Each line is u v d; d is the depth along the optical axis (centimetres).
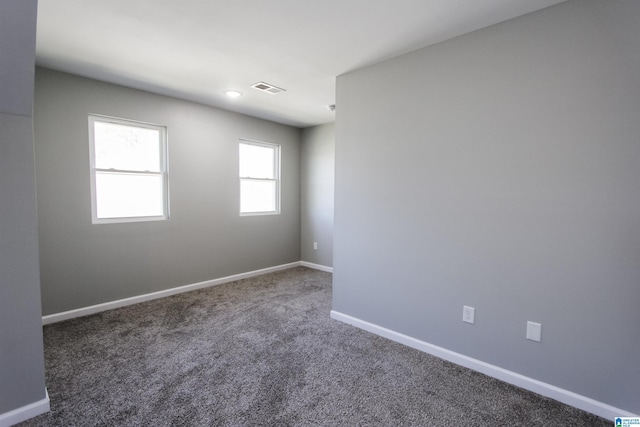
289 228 521
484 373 212
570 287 179
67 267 298
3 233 159
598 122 168
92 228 312
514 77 193
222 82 313
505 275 202
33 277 168
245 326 288
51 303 290
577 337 178
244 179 458
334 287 304
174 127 368
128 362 224
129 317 306
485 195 207
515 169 195
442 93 223
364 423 167
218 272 424
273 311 326
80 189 303
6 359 161
